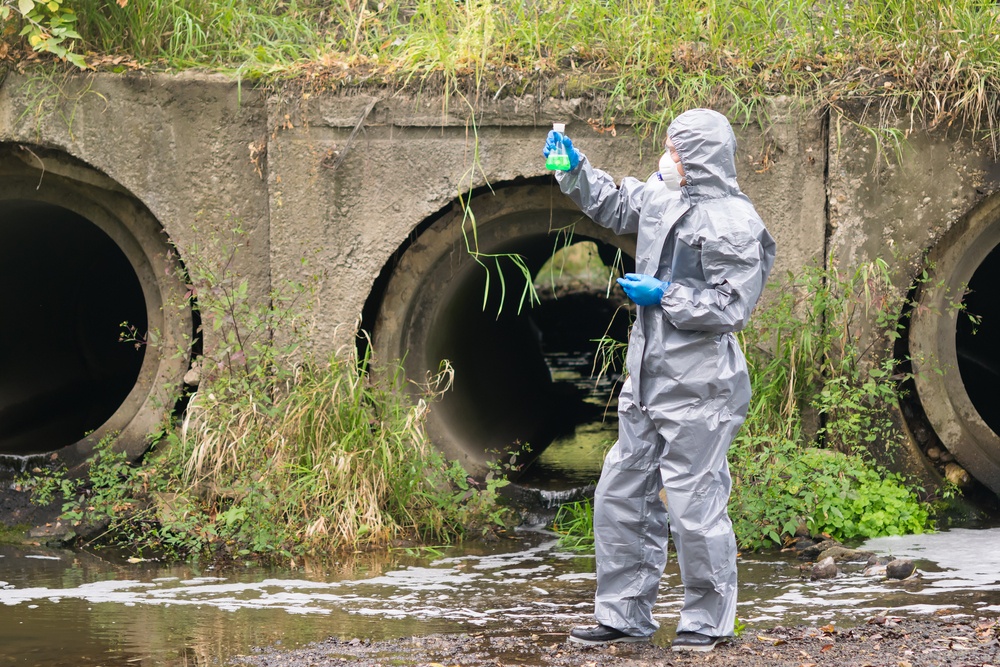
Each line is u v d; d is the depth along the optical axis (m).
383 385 20.52
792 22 20.12
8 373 25.78
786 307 19.03
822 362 19.28
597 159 19.52
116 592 15.82
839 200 19.06
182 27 21.58
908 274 19.19
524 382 30.91
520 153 19.62
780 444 18.50
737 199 12.79
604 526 13.04
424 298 20.91
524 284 30.86
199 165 20.48
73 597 15.53
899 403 19.97
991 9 19.95
